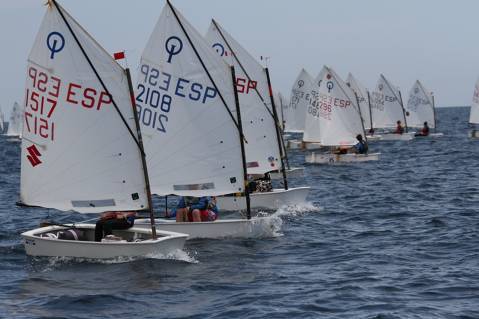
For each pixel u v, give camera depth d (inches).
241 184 1985.7
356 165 4365.2
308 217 2340.1
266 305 1264.8
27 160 1697.8
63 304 1288.1
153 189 2016.5
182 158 2004.2
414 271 1517.0
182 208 1941.4
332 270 1546.5
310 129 5142.7
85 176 1684.3
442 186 3152.1
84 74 1653.5
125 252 1615.4
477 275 1464.1
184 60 1980.8
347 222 2229.3
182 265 1590.8
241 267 1582.2
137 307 1267.2
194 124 1988.2
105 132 1668.3
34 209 2723.9
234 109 1980.8
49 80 1667.1
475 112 6815.9
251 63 2687.0
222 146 1988.2
